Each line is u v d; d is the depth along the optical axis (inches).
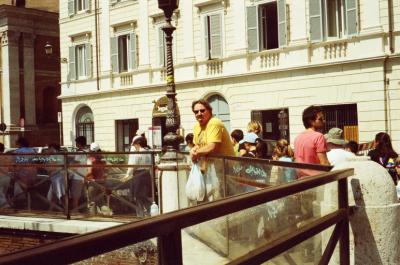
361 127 804.0
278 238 127.1
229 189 242.8
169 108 391.5
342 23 832.3
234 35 952.9
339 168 174.9
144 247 82.0
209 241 132.5
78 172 384.8
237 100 952.3
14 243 393.1
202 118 278.1
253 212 141.6
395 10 768.3
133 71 1117.1
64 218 388.8
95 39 1200.8
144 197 358.9
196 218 88.2
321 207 168.6
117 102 1159.6
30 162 407.5
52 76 1670.8
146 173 358.9
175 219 82.8
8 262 54.6
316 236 167.8
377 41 780.6
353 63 805.2
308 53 856.9
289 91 882.1
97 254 66.9
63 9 1280.8
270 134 925.2
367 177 169.6
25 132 1573.6
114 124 1170.6
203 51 999.6
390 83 772.6
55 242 62.3
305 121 263.7
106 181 373.4
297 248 154.0
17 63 1574.8
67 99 1275.8
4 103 1576.0
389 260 167.2
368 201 167.8
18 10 1552.7
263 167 203.2
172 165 344.2
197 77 1008.2
